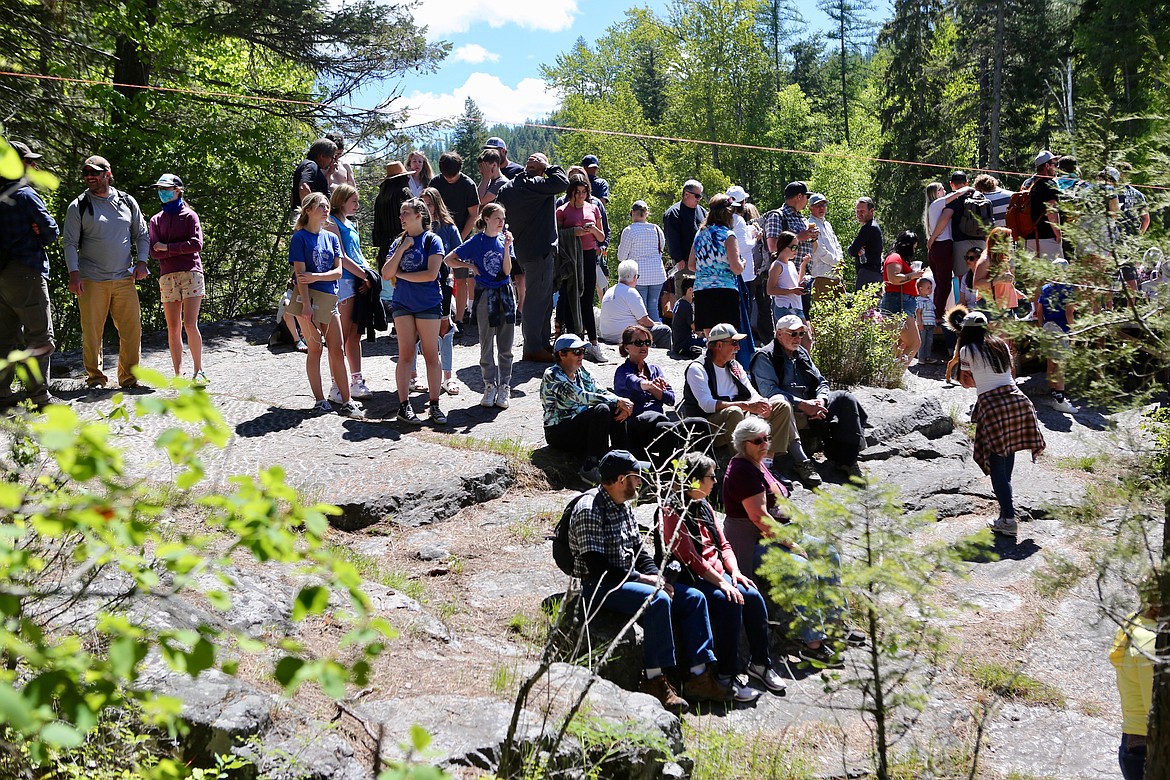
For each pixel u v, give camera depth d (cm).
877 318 1119
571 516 569
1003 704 582
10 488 176
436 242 866
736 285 982
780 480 827
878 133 5206
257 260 1948
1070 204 364
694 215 1165
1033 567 746
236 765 354
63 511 181
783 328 885
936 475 898
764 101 5112
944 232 1209
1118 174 358
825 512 363
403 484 735
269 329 1292
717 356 836
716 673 582
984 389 788
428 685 472
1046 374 1088
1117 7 1711
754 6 5047
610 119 5475
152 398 184
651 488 600
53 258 1600
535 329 1084
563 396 820
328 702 434
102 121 1648
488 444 834
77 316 1647
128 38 1584
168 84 1770
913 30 4172
